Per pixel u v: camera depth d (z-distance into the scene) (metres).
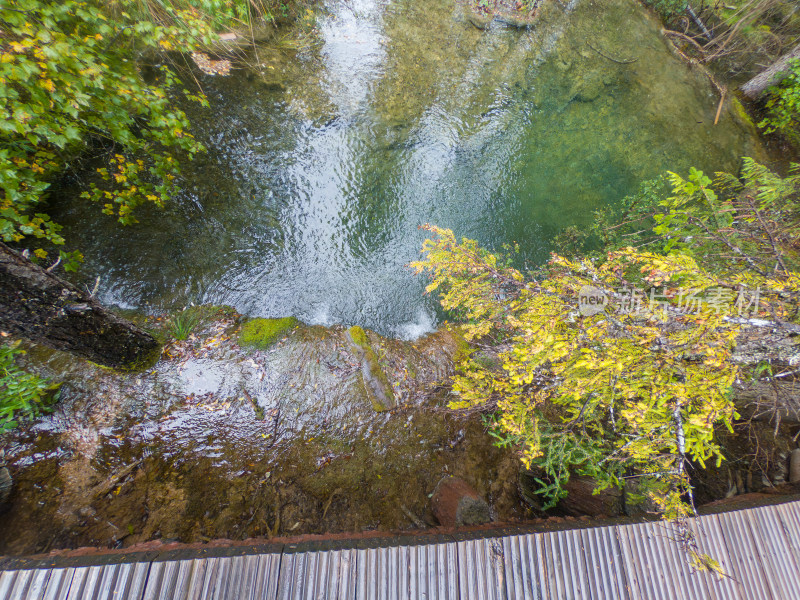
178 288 5.02
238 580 2.18
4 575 1.99
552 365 2.79
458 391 3.38
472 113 7.12
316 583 2.23
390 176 6.42
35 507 3.42
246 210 5.60
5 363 3.32
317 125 6.31
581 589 2.44
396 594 2.27
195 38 4.14
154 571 2.11
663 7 9.02
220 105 5.92
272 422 4.41
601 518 3.03
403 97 6.86
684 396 2.06
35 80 2.93
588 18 8.47
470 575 2.37
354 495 4.23
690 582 2.54
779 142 8.08
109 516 3.55
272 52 6.47
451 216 6.44
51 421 3.79
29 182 3.36
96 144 4.92
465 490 4.07
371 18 7.27
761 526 2.79
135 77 3.67
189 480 3.92
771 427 4.35
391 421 4.71
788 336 2.34
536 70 7.78
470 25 7.74
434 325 5.75
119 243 4.88
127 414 4.05
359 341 5.11
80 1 3.50
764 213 3.81
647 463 2.95
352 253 5.88
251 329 4.97
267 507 3.96
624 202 6.65
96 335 3.47
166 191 4.49
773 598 2.59
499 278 3.29
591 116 7.69
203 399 4.36
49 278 2.74
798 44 7.88
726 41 8.27
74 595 2.01
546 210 6.80
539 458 4.12
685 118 8.00
